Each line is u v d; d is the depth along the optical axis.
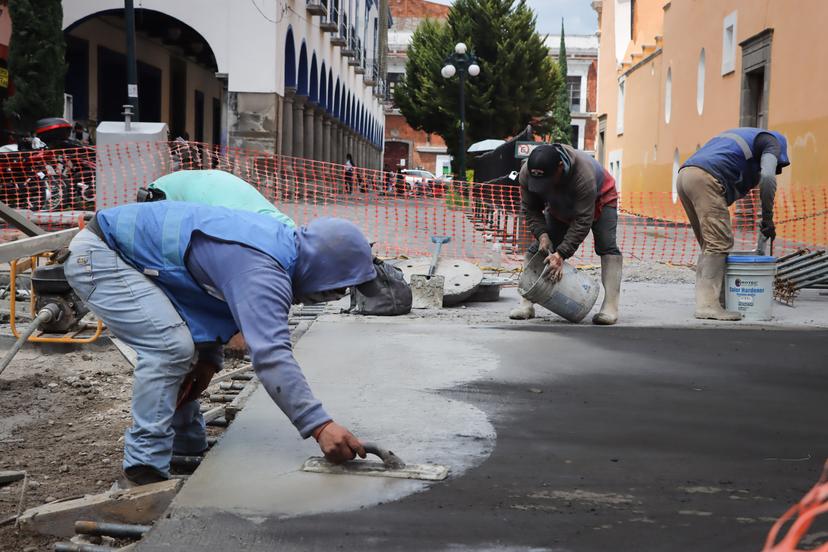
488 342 6.53
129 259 3.67
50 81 19.88
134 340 3.65
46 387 6.26
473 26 42.97
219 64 23.84
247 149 23.75
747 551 2.79
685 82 29.31
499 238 15.49
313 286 3.60
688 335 6.96
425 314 8.19
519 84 43.03
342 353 6.01
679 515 3.11
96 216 3.77
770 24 21.16
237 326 3.77
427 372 5.43
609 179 7.57
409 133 70.56
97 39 27.55
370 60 52.28
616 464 3.68
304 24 28.14
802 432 4.21
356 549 2.79
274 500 3.20
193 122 37.34
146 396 3.63
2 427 5.30
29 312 8.40
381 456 3.51
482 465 3.64
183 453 4.24
